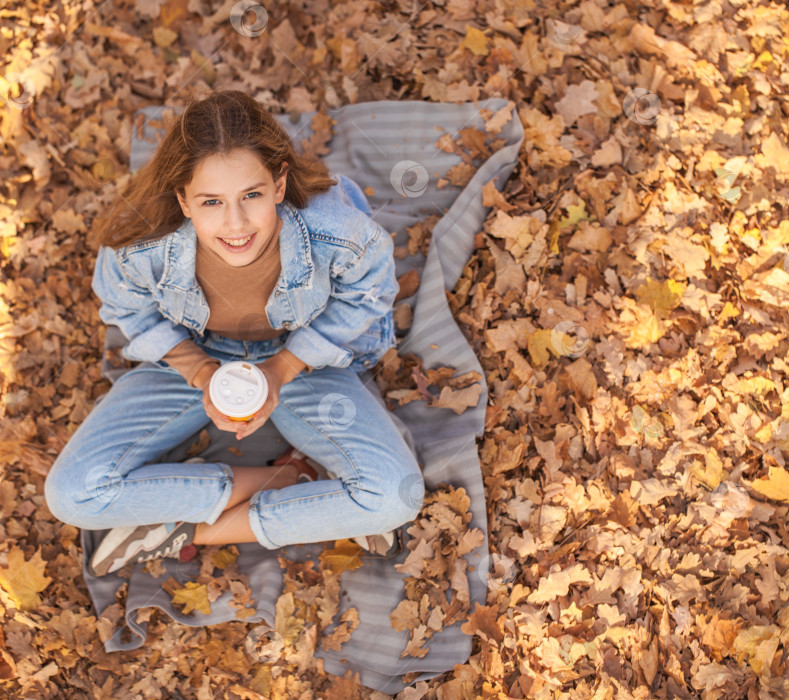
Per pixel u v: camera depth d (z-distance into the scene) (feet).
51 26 9.27
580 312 7.95
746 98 8.81
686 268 8.09
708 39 9.14
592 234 8.25
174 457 7.50
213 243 5.49
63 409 7.72
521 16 9.37
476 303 8.12
